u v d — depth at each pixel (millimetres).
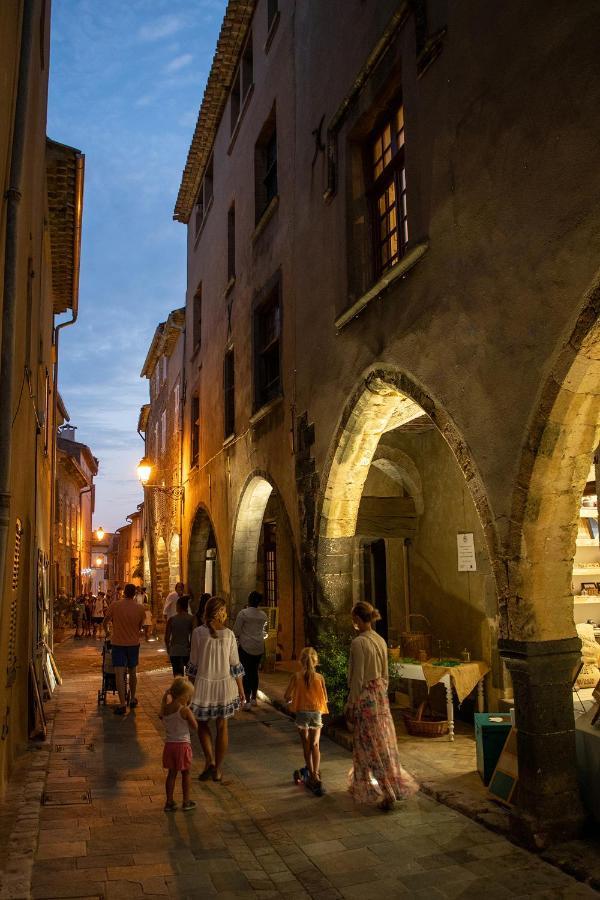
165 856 4621
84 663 16984
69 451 39750
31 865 4285
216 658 6578
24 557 7473
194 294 19688
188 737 5641
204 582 19172
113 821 5273
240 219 14312
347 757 7168
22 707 7566
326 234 9328
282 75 11672
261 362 12734
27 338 7172
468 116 5859
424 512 10023
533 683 4797
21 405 6527
